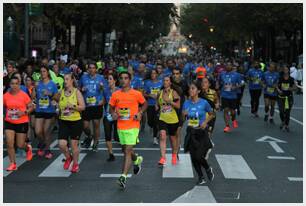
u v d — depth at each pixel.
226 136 15.17
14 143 10.59
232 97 16.22
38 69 14.33
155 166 10.76
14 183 9.23
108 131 11.29
